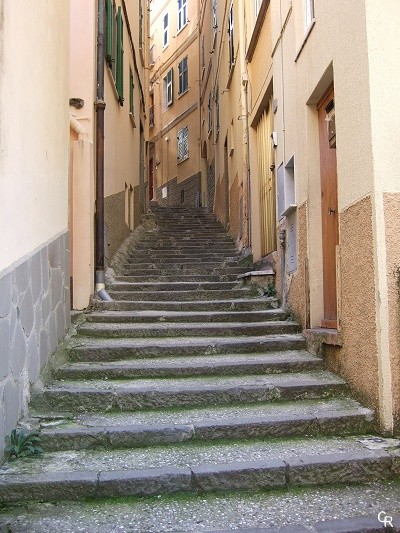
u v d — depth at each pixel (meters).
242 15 9.83
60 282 5.33
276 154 7.27
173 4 24.17
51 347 4.88
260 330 5.93
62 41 5.43
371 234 3.97
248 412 4.18
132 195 12.27
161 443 3.81
